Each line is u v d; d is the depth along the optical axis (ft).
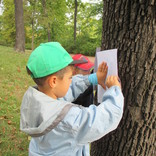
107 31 5.12
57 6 81.82
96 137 3.82
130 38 4.57
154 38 4.33
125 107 4.99
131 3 4.38
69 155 3.94
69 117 3.62
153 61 4.45
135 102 4.81
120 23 4.67
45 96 3.75
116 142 5.41
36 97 3.74
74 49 86.43
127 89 4.86
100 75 5.04
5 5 74.33
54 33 91.81
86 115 3.68
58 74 3.77
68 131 3.69
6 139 10.20
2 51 35.27
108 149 5.64
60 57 3.76
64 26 94.68
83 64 7.59
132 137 5.11
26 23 62.69
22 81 19.66
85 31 97.04
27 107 3.90
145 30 4.35
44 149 4.09
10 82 18.56
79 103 5.68
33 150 4.45
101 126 3.73
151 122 4.88
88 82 5.35
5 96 15.17
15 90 17.15
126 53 4.69
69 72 4.03
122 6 4.55
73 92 5.56
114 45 4.92
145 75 4.57
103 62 4.92
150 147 5.15
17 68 23.15
